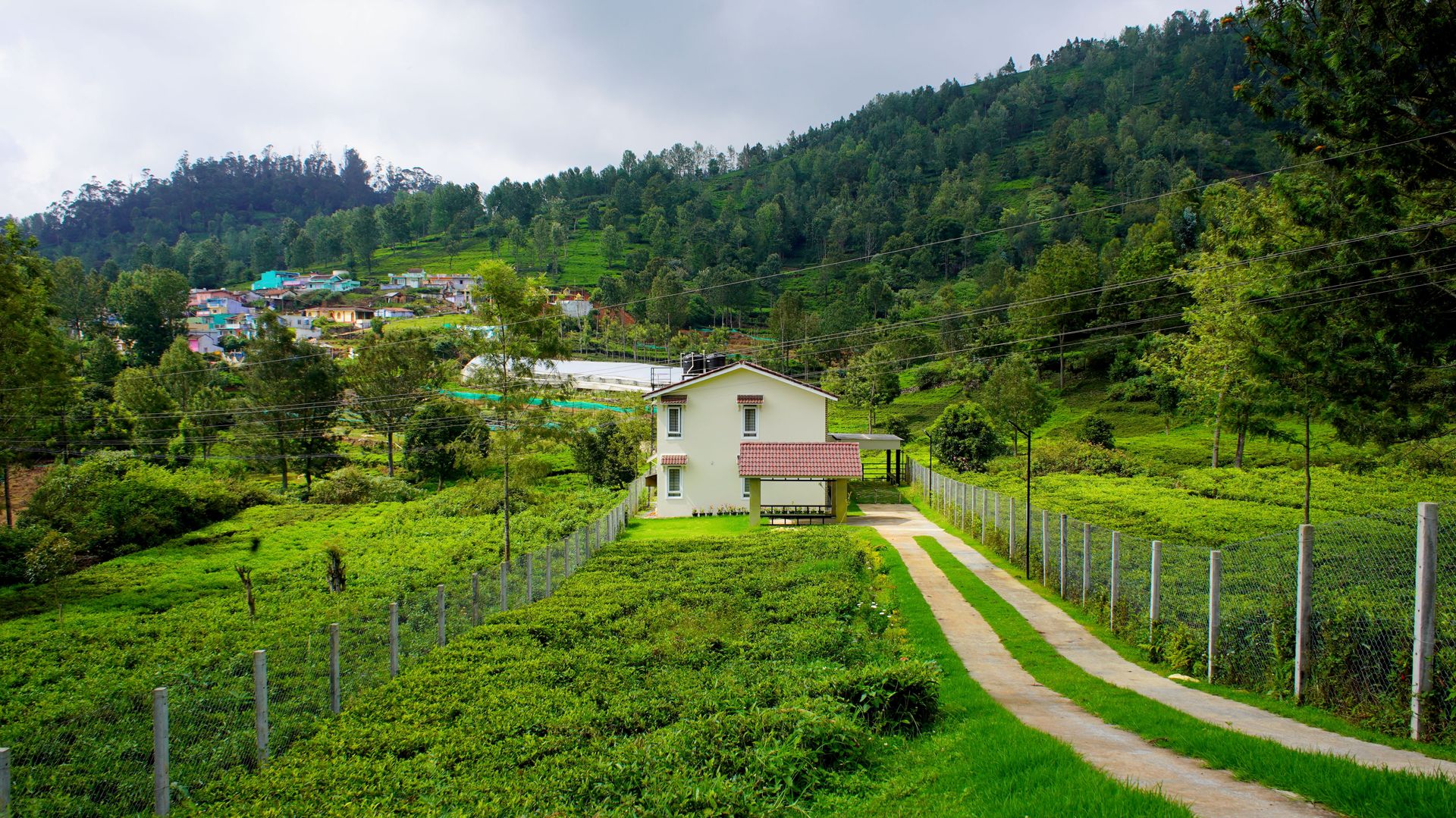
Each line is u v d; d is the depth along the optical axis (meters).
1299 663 13.27
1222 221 45.09
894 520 44.50
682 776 11.49
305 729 15.37
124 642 24.00
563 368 91.38
